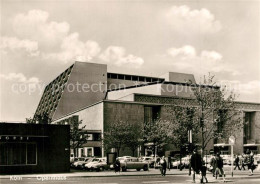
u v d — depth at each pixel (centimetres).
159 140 5972
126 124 6575
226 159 5809
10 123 3469
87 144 7381
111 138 6306
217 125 3559
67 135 3697
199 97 3475
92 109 8081
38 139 3569
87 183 2244
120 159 4034
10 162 3431
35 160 3538
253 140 9306
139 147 6788
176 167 4694
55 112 11238
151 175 3209
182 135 4550
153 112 8256
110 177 2953
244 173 3366
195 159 2230
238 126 3691
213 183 2203
